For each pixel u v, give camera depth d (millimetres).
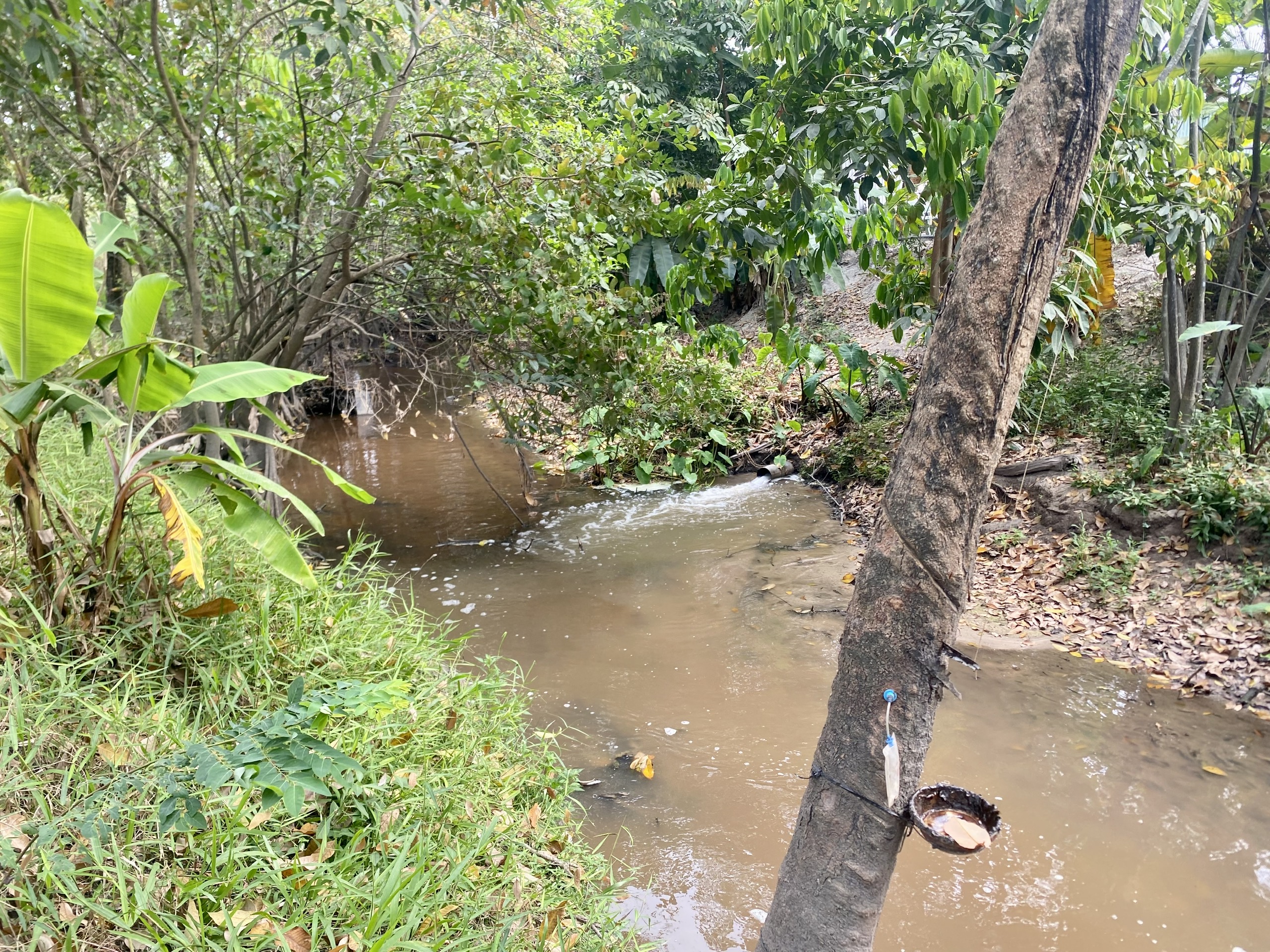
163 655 3305
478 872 2855
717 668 5426
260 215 6648
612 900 3287
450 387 7875
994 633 5805
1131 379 7871
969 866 3625
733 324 16031
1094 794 4078
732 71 15305
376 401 12891
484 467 10945
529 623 6188
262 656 3385
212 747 2609
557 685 5230
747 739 4598
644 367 7305
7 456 3812
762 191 5824
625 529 8344
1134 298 9297
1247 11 6719
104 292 8695
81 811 2266
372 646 3889
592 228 6312
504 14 7113
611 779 4230
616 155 6445
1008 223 1980
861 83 5309
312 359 9477
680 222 6273
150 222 7660
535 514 8922
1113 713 4777
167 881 2232
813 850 2264
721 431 10328
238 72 6312
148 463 3531
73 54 5512
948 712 4848
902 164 5336
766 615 6180
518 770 3674
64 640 3043
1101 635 5637
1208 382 7535
